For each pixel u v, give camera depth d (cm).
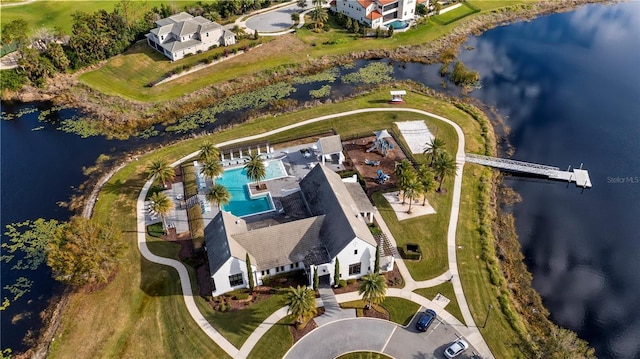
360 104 12650
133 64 14425
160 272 8038
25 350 7056
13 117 12800
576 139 11525
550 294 7888
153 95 13400
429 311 7200
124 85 13762
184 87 13650
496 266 8156
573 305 7706
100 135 12006
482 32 17162
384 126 11694
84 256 7331
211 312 7338
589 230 9112
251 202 9475
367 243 7425
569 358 6334
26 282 8138
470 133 11519
